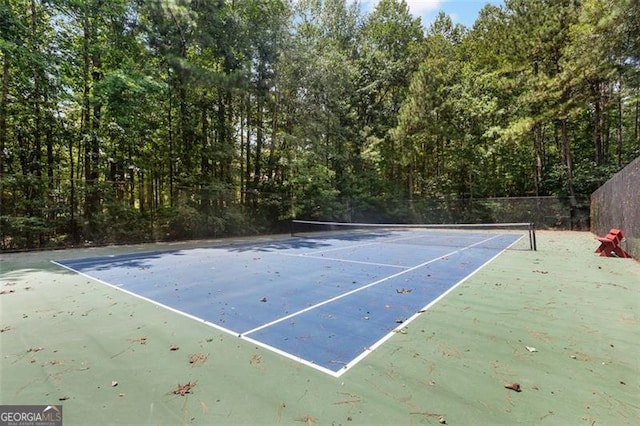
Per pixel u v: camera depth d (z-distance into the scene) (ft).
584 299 14.67
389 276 19.92
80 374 8.30
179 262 25.49
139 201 44.80
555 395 7.20
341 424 6.31
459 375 8.13
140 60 42.75
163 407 6.89
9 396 7.32
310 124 58.59
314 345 10.01
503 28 57.82
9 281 19.03
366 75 72.84
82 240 37.63
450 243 38.73
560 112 50.80
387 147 71.51
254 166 59.93
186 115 47.16
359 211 69.41
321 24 74.38
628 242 26.55
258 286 17.47
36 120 37.81
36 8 36.68
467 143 68.54
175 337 10.71
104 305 14.24
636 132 62.75
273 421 6.42
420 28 81.15
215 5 47.03
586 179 56.34
